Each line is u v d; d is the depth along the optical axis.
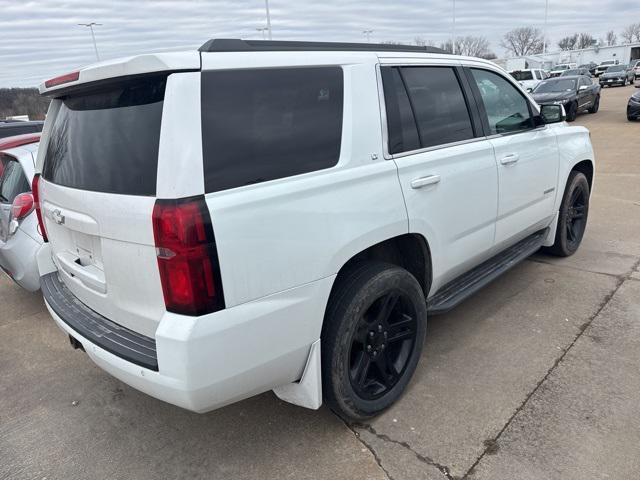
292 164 2.21
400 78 2.82
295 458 2.52
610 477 2.25
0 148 4.60
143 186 1.97
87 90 2.30
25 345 3.96
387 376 2.78
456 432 2.60
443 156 2.97
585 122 17.95
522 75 25.58
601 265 4.71
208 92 1.98
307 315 2.25
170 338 1.91
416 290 2.81
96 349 2.26
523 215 3.95
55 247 2.88
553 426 2.59
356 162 2.46
